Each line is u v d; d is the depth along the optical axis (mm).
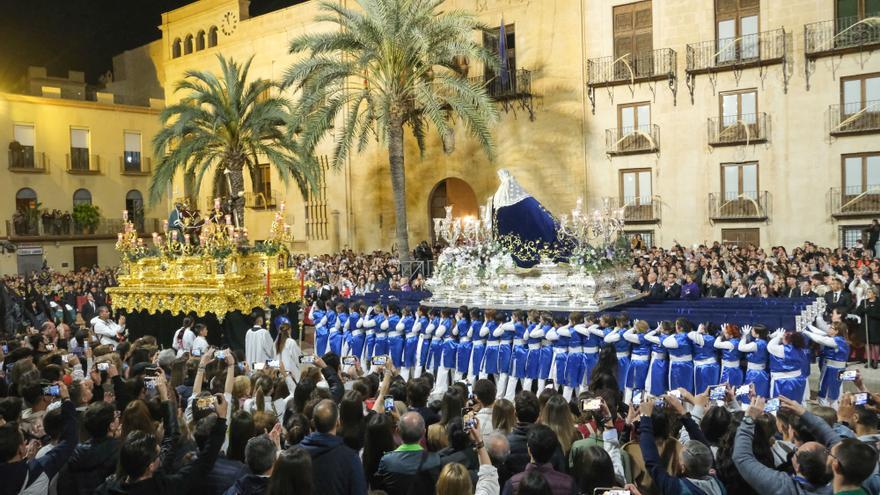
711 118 29922
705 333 12938
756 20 29062
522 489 4906
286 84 28047
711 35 29828
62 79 50219
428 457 6090
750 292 19812
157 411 7523
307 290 24109
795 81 28234
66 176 45750
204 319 19750
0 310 19906
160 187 31141
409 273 28719
